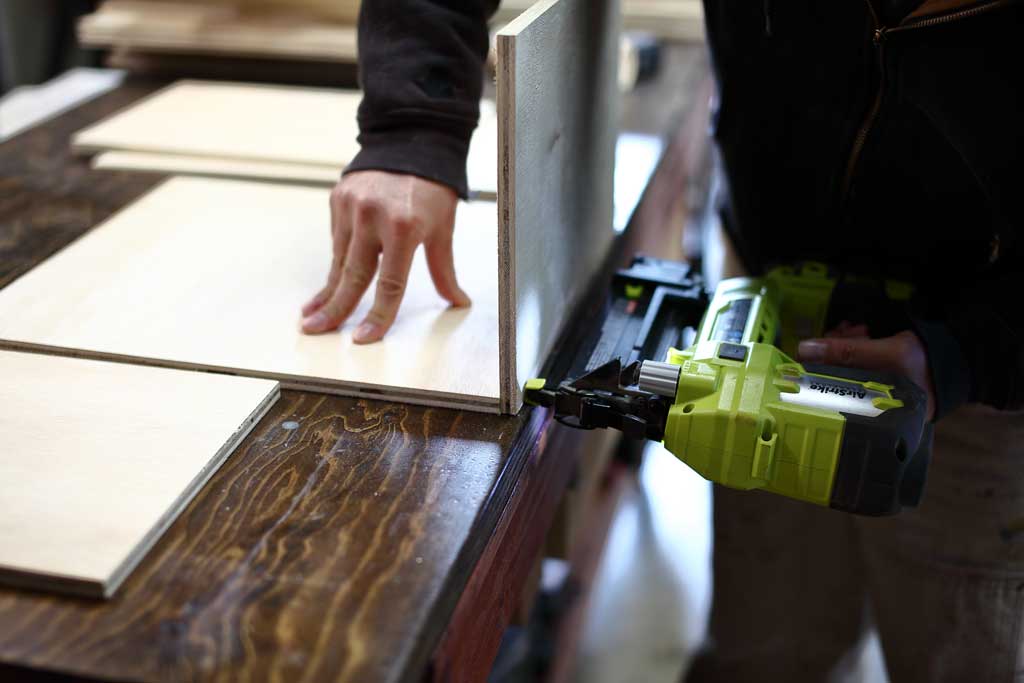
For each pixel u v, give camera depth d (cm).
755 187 101
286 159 128
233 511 68
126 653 56
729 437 72
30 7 181
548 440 89
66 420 75
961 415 98
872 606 122
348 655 55
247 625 58
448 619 61
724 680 136
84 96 161
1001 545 103
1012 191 73
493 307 94
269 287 98
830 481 71
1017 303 80
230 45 163
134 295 96
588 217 103
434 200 87
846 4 80
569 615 161
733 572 126
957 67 72
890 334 91
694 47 186
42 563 60
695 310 98
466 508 68
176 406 78
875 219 94
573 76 87
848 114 86
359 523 67
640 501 209
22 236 109
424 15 88
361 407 81
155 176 128
